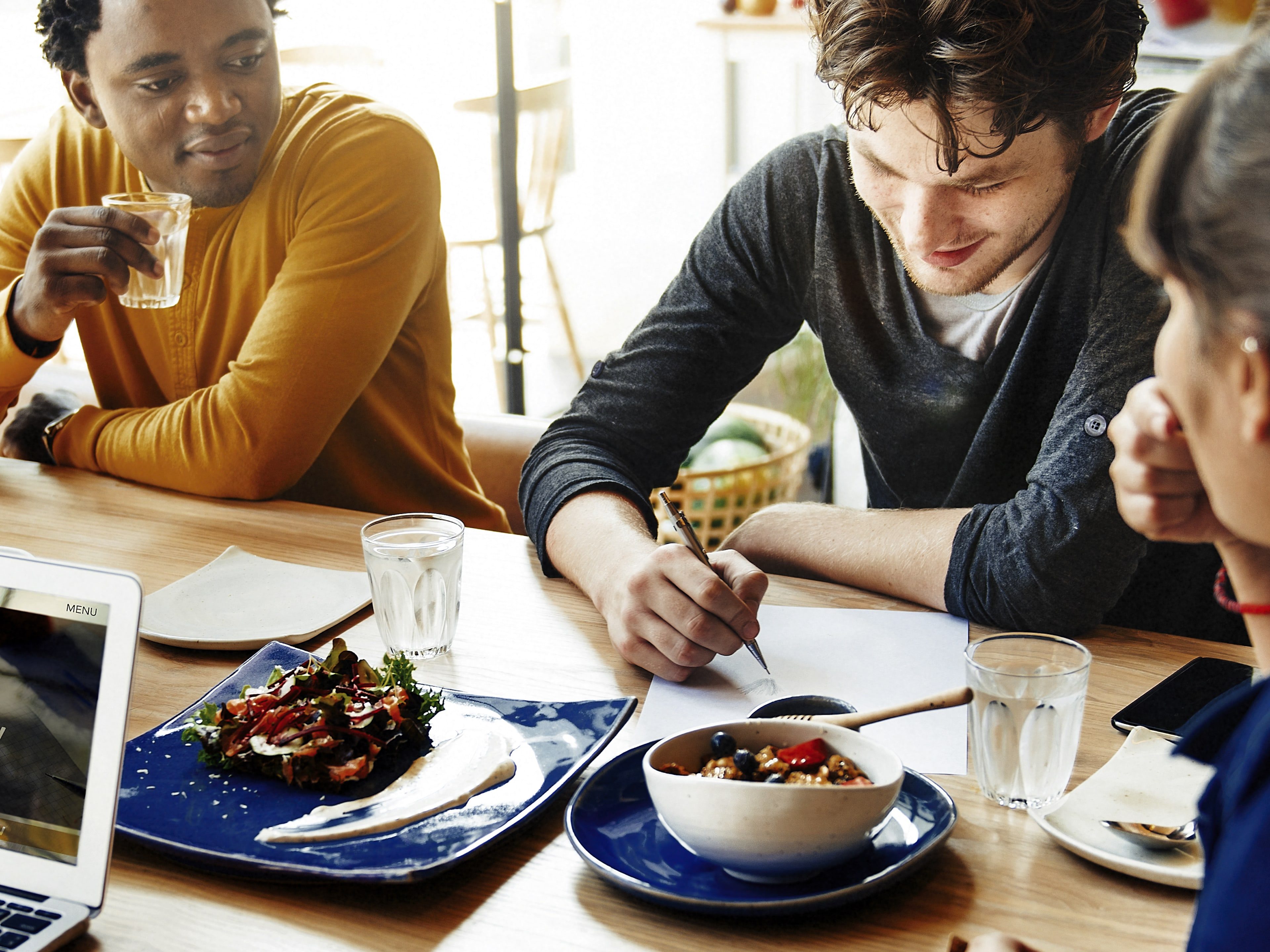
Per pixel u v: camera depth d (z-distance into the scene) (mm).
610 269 4488
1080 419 1109
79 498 1474
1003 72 946
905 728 896
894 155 1058
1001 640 830
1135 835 720
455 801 776
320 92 1800
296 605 1126
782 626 1087
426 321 1828
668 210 4305
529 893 710
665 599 977
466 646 1058
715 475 2688
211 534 1343
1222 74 477
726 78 4004
